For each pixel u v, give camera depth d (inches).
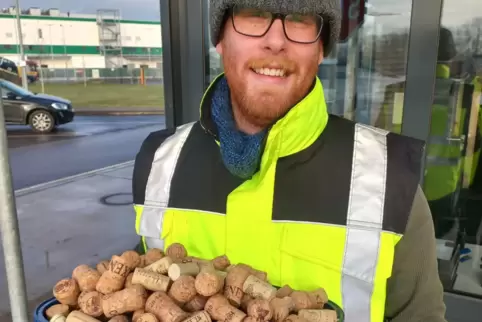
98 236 148.2
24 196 193.2
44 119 364.5
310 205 35.1
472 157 82.8
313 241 34.8
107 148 304.5
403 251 34.4
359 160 35.8
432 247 34.6
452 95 77.3
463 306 80.2
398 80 80.8
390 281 35.2
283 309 26.1
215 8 33.7
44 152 288.4
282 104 32.8
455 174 82.5
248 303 27.1
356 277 33.9
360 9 80.7
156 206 40.7
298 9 30.3
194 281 27.8
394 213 33.9
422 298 34.1
